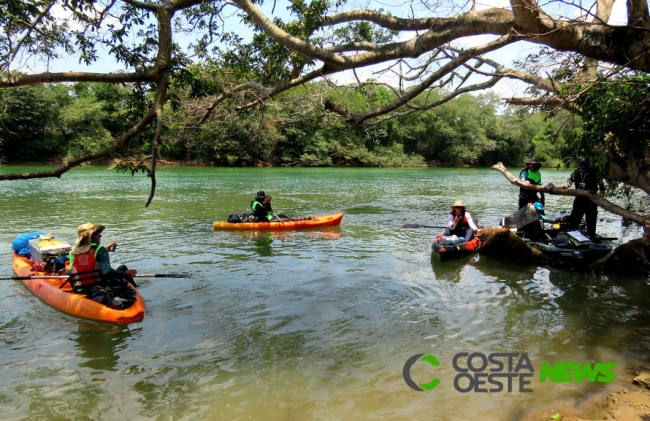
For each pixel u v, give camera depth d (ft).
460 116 180.65
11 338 16.98
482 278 24.34
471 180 106.01
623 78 21.24
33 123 120.88
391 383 13.57
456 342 16.37
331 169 143.84
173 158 142.41
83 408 12.42
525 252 27.37
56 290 20.57
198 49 22.99
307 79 20.13
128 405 12.55
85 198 56.59
